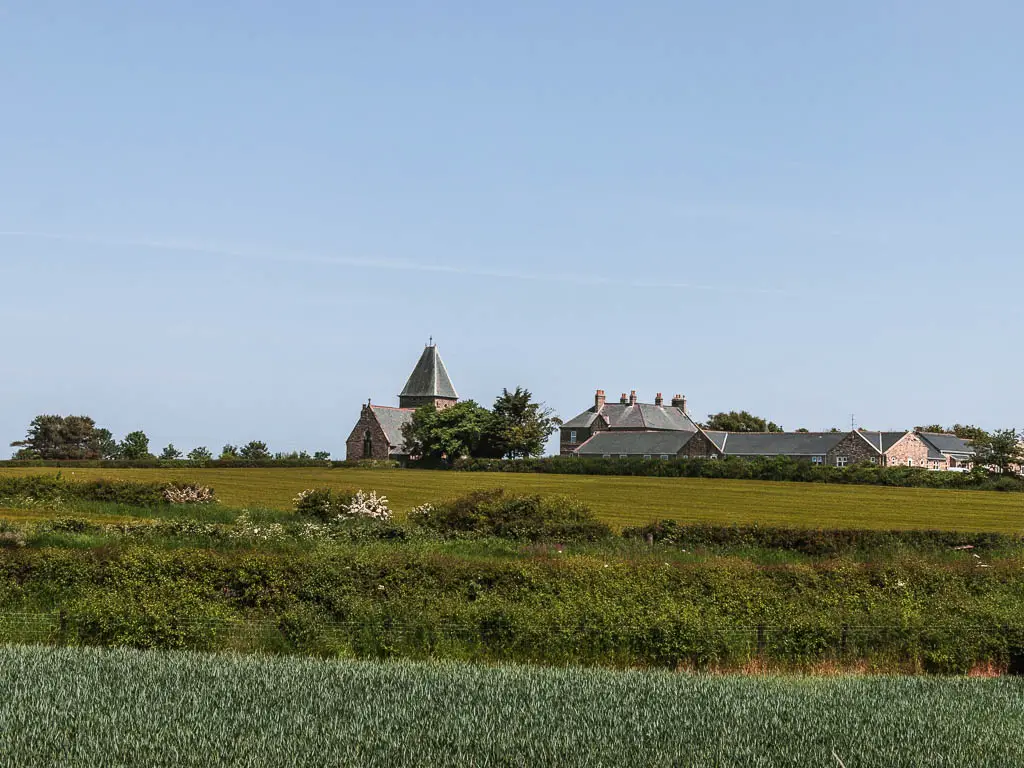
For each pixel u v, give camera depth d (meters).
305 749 13.20
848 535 35.28
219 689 15.96
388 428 131.62
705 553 32.41
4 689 15.64
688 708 15.76
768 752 13.77
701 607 23.78
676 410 141.00
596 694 16.45
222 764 12.59
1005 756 13.95
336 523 37.44
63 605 22.33
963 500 64.62
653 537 35.81
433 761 12.97
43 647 19.38
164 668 17.33
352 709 15.06
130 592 22.70
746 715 15.48
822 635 22.16
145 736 13.51
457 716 14.88
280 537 31.17
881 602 25.45
